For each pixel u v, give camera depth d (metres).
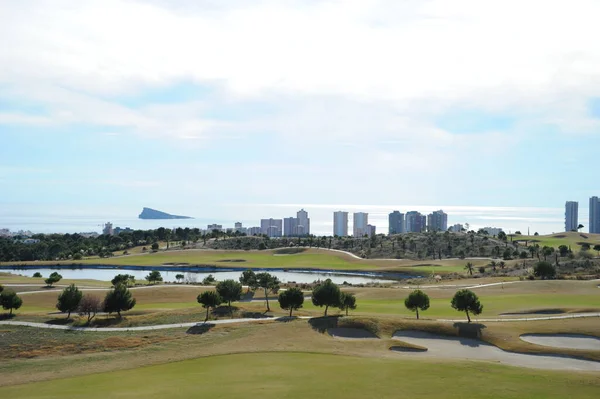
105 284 120.94
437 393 32.72
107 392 33.84
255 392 32.84
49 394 34.16
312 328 56.34
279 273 171.00
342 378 36.62
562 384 35.16
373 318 59.47
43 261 198.00
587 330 54.31
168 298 93.25
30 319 65.88
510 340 52.00
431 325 57.25
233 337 52.84
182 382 36.12
